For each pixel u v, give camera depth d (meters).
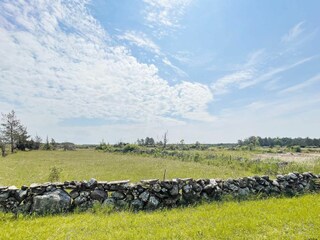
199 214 6.87
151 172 20.34
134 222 6.14
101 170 22.00
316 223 5.99
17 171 20.38
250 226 5.78
